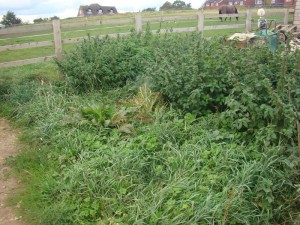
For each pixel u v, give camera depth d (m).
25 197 3.66
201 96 4.70
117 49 7.09
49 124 5.05
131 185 3.52
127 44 7.42
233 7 20.12
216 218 2.99
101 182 3.55
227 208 2.96
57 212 3.30
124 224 3.08
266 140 3.51
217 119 4.42
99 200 3.41
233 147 3.79
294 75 4.30
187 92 4.83
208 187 3.29
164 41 7.69
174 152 3.89
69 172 3.79
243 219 3.04
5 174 4.16
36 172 4.10
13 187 3.90
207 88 4.76
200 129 4.38
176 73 5.07
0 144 4.96
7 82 6.96
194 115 4.75
